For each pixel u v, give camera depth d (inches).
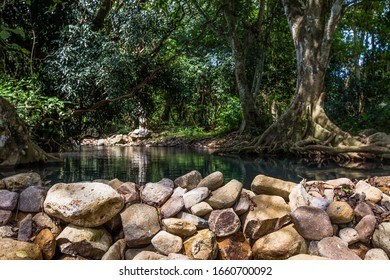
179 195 72.5
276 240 65.2
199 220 68.4
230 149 267.3
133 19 266.5
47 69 235.0
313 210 67.3
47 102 184.9
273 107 469.4
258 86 422.3
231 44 379.9
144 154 252.2
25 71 233.6
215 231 67.7
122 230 70.4
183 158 220.8
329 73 452.1
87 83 241.6
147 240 66.9
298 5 284.7
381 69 531.2
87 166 165.3
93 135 461.7
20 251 59.9
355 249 66.2
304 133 248.7
